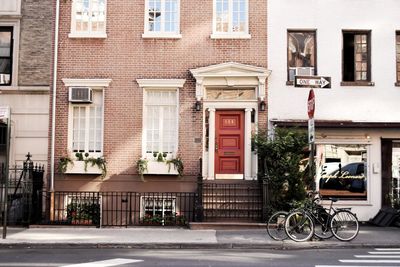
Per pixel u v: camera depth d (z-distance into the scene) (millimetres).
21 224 14812
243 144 16250
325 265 8992
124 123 16172
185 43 16375
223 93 16422
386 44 16406
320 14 16453
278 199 14453
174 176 15969
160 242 11695
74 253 10594
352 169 16141
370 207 15977
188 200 15766
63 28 16469
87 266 8758
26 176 14734
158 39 16422
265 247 11516
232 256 10156
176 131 16250
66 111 16203
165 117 16406
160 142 16281
